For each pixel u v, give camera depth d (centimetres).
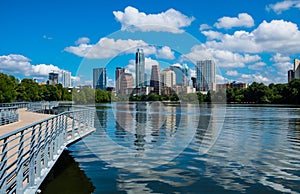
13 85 4931
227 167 954
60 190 749
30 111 3206
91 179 836
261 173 889
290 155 1132
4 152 487
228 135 1708
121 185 782
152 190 747
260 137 1631
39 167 687
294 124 2469
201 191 739
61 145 1060
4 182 493
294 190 748
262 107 6234
